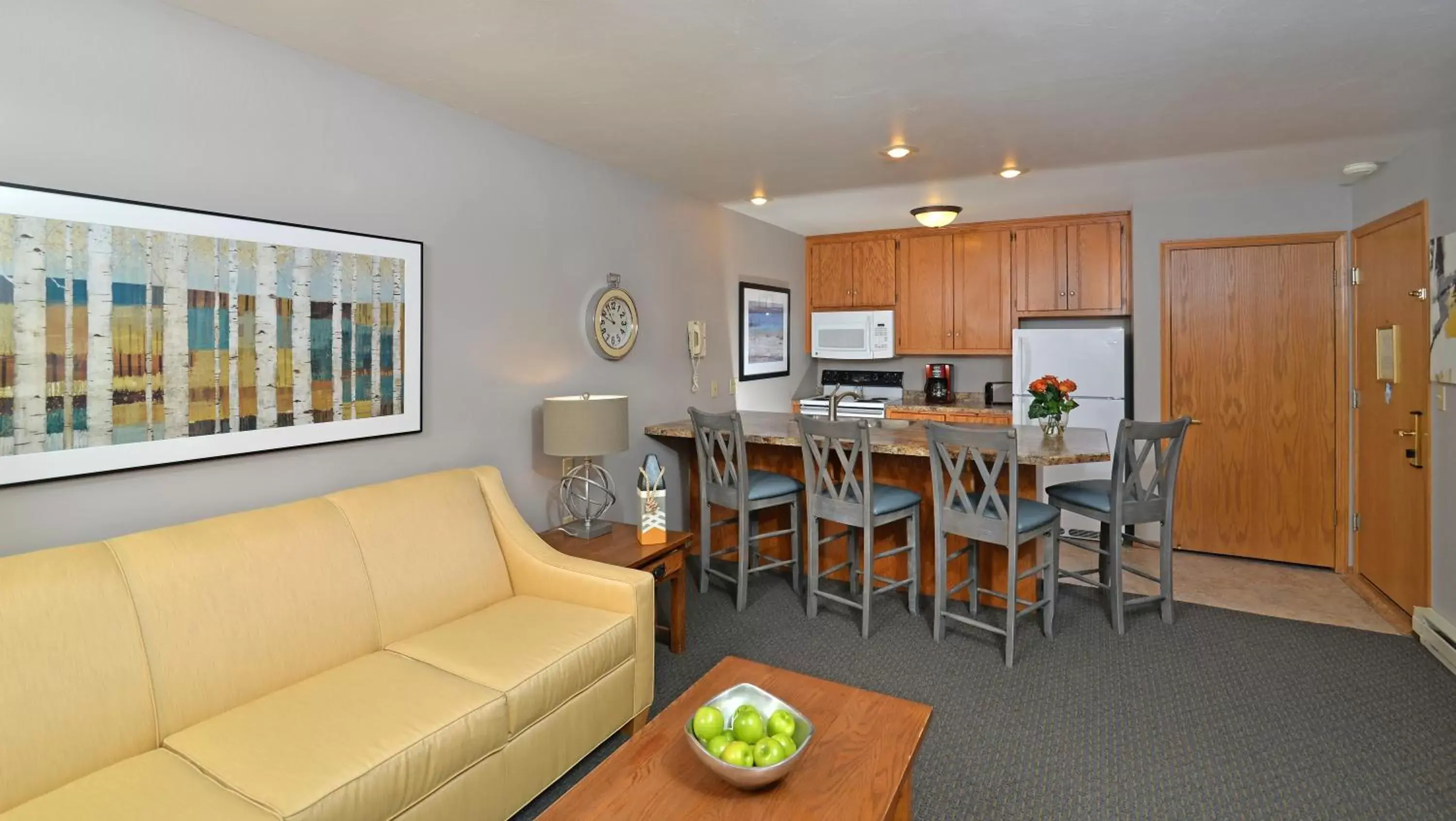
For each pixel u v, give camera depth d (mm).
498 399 3225
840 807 1515
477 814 1900
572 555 2998
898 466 3939
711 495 3877
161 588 1854
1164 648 3240
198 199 2168
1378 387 3977
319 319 2502
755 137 3334
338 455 2600
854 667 3062
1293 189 4387
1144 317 4801
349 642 2193
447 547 2566
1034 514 3197
